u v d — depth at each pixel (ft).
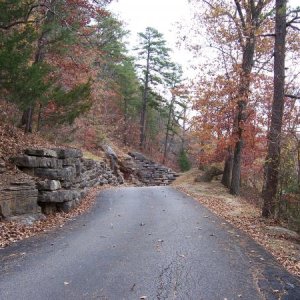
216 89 66.18
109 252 27.04
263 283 21.98
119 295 19.07
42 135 63.05
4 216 33.12
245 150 75.41
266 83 64.69
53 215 39.96
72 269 22.94
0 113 51.44
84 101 63.36
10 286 19.83
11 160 40.70
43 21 54.24
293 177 40.09
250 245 31.04
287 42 61.16
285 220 41.65
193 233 34.37
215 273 23.21
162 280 21.50
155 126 193.36
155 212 45.39
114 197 58.34
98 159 89.04
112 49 110.63
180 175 126.72
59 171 44.09
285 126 52.95
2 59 34.42
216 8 62.95
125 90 151.53
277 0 44.27
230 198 64.03
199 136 72.28
